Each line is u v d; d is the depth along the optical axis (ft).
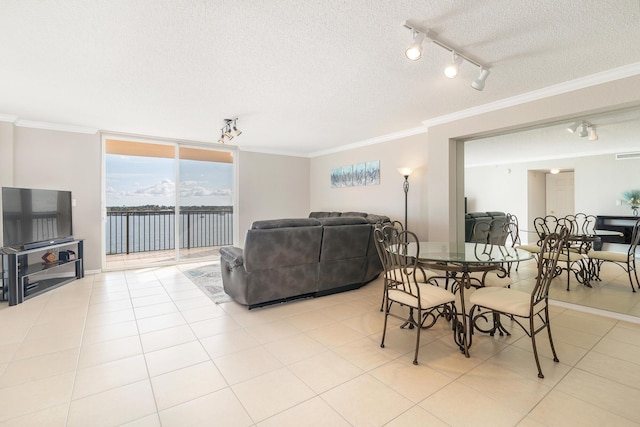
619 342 8.01
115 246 19.01
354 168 20.03
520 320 9.54
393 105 12.06
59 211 13.82
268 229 9.98
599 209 19.04
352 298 11.74
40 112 12.92
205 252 20.07
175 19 6.45
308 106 12.20
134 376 6.39
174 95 10.98
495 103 11.54
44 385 6.04
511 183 21.81
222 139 15.88
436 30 6.89
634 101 8.53
